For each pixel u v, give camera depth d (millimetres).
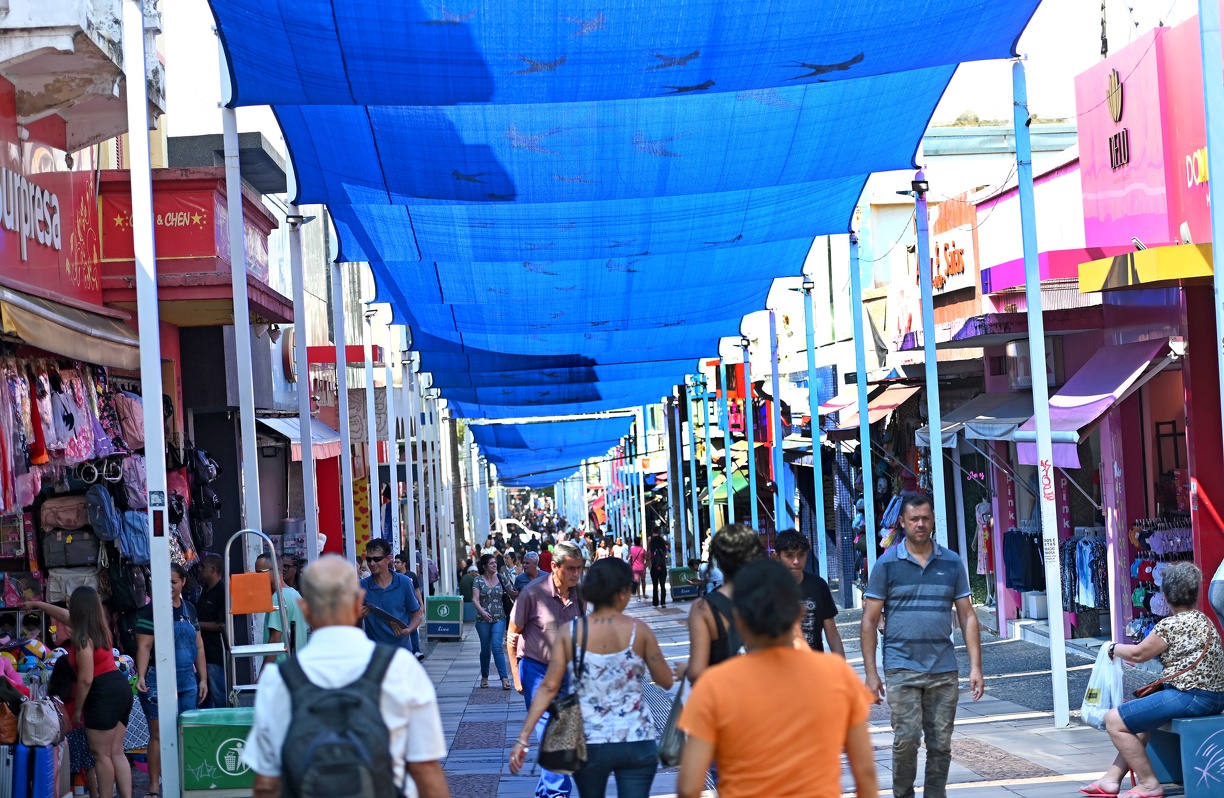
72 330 10023
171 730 8523
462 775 10812
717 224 15664
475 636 27406
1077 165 16578
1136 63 14422
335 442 25078
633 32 9438
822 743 4250
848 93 11828
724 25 9445
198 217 13797
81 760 10062
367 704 4270
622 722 6477
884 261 29547
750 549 6348
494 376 27734
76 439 11078
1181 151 13547
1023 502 18625
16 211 11086
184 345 16609
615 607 6629
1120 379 14023
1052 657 11352
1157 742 8477
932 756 7820
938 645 7750
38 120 11766
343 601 4492
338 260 16391
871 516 17719
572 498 94688
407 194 13641
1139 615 15094
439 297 19203
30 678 9898
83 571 12062
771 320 22297
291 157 12641
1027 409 16797
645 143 12438
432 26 9156
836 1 9289
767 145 12734
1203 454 12805
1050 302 15453
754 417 31641
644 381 31406
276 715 4324
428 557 31828
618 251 16547
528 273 17766
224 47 9805
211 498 15688
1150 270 11648
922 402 23016
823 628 7723
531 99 10539
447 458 37406
